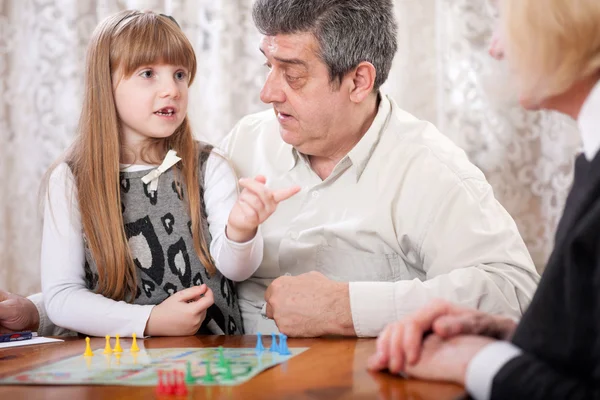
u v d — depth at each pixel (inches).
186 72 62.1
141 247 59.8
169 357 42.2
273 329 63.4
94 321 54.8
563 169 89.5
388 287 51.4
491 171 90.4
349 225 61.3
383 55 60.8
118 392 33.5
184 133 63.4
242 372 36.7
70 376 37.0
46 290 57.9
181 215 61.1
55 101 95.5
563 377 29.8
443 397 31.4
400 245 60.7
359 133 63.0
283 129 60.9
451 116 90.6
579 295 30.5
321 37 57.3
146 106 59.7
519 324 33.0
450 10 90.3
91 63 60.6
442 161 60.7
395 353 35.7
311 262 62.6
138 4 93.3
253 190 52.9
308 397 31.7
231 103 94.2
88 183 59.6
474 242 56.7
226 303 61.6
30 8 95.6
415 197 59.9
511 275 54.5
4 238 94.7
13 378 36.8
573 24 33.2
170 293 59.8
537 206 90.9
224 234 56.5
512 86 37.6
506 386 30.5
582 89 35.4
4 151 95.5
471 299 52.4
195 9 94.0
